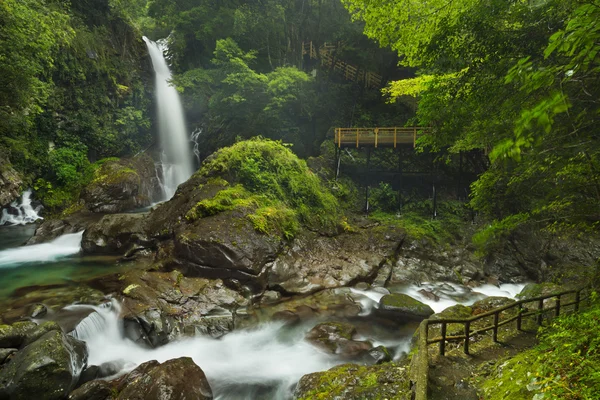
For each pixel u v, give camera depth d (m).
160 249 11.91
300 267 11.48
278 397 6.41
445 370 5.41
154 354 7.40
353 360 7.40
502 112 5.03
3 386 5.28
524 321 7.34
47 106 18.80
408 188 20.23
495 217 13.20
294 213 13.69
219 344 7.94
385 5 8.09
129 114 23.31
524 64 2.03
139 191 19.77
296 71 22.20
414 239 14.09
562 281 10.27
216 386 6.68
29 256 12.38
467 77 5.66
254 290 10.34
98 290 9.25
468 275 12.94
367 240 13.94
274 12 23.77
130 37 25.81
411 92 15.53
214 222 11.27
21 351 5.79
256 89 22.38
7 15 12.58
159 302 8.49
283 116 23.97
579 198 5.10
